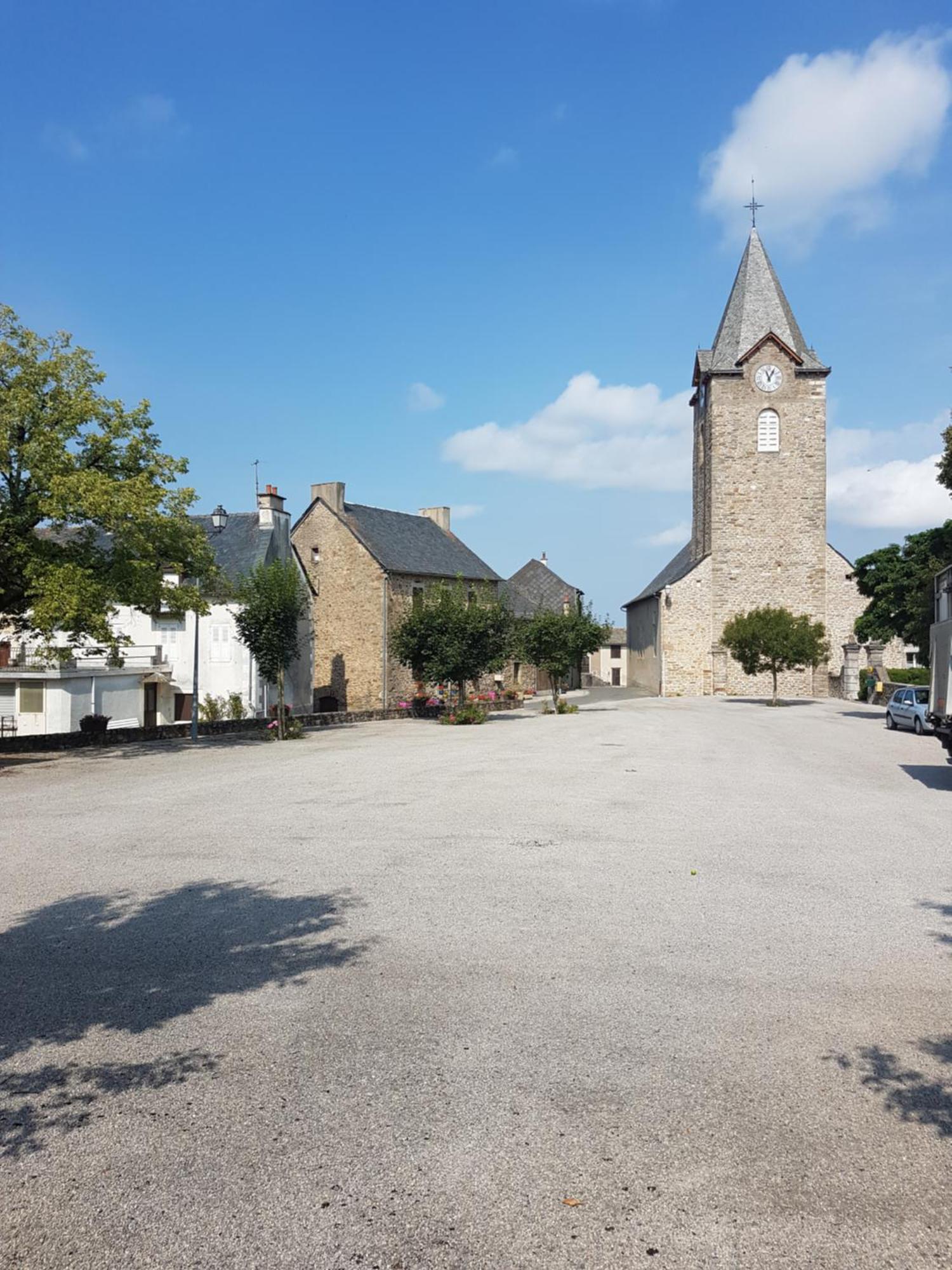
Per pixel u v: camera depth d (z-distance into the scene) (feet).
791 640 130.21
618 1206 10.28
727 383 160.35
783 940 19.76
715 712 119.44
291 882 25.39
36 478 63.26
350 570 135.64
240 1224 10.01
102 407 67.62
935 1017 15.55
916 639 108.58
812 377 159.02
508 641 108.68
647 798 41.19
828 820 35.29
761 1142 11.59
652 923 21.11
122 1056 14.21
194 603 69.21
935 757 61.46
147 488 65.10
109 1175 10.97
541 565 218.59
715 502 160.66
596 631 121.60
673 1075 13.42
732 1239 9.72
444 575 145.48
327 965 18.38
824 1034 14.85
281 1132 11.89
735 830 32.96
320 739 79.51
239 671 111.96
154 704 112.98
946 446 84.64
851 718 106.22
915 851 29.32
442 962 18.44
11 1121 12.25
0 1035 15.08
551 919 21.44
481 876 25.80
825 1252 9.53
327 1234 9.84
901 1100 12.68
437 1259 9.43
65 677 95.14
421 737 81.35
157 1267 9.37
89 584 60.90
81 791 45.57
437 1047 14.42
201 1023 15.47
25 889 25.18
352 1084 13.19
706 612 161.27
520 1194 10.50
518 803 39.68
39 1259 9.51
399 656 109.19
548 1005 16.16
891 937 20.03
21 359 65.92
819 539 158.81
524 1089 13.00
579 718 109.50
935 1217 10.10
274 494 124.36
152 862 28.48
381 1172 10.96
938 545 101.91
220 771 54.13
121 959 18.88
